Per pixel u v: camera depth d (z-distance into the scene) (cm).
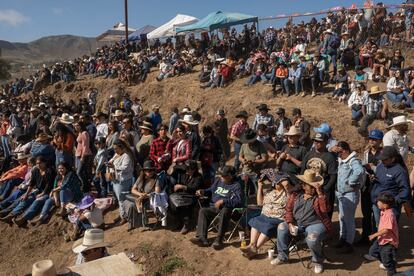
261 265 721
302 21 2452
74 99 2895
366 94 1316
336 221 852
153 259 802
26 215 1082
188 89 2197
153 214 969
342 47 2042
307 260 713
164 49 2902
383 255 627
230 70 2059
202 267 753
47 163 1112
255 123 1233
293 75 1702
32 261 1000
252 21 2603
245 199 801
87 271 354
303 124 1121
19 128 1747
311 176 670
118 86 2684
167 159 939
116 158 951
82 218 958
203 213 809
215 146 983
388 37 2048
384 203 624
